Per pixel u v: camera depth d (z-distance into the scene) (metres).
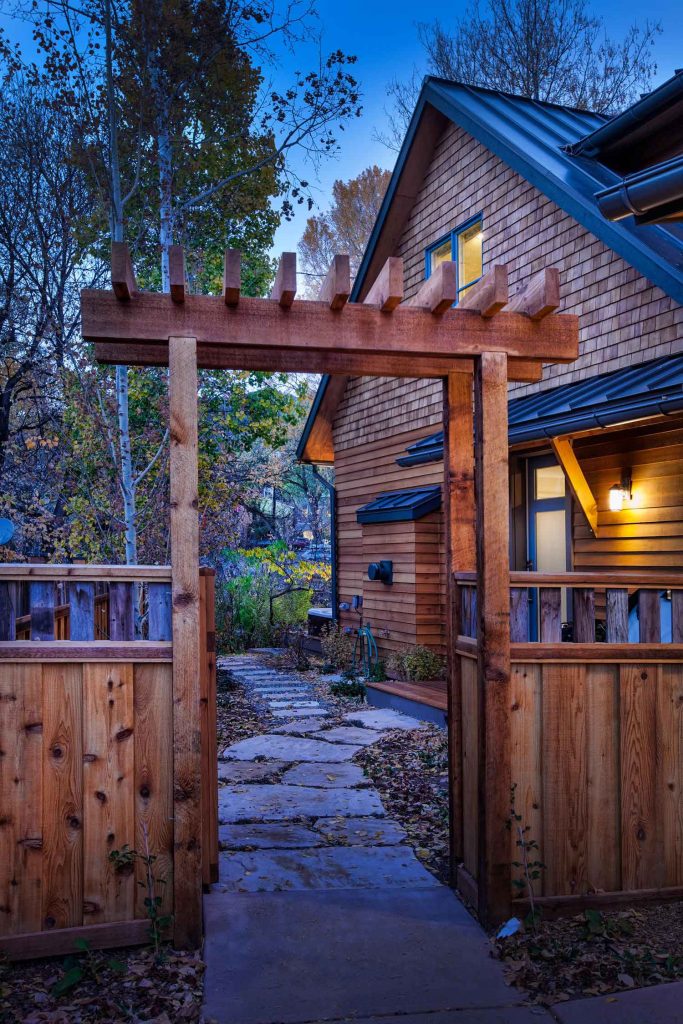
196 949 3.33
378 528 11.16
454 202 10.38
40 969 3.18
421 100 10.45
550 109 10.44
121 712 3.36
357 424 12.94
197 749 3.34
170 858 3.37
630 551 6.90
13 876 3.24
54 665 3.32
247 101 10.52
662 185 3.69
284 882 4.02
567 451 6.97
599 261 7.66
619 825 3.72
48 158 13.54
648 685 3.78
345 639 12.34
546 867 3.64
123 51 9.69
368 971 3.13
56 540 11.79
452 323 3.59
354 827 4.91
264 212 13.34
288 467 19.72
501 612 3.58
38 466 13.42
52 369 13.90
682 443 6.32
